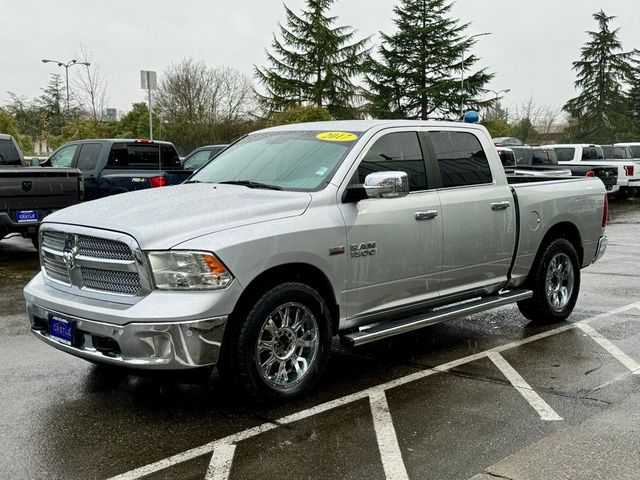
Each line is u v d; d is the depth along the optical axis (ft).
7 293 27.84
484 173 20.30
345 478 12.02
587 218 23.70
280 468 12.42
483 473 11.89
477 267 19.75
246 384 14.78
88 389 16.75
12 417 14.96
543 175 26.20
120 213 15.29
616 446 12.92
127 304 14.15
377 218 16.93
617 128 188.65
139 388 16.84
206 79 131.95
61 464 12.68
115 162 42.60
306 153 17.85
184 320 13.65
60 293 15.57
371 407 15.47
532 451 12.75
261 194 16.22
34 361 18.94
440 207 18.48
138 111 146.30
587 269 34.27
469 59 150.51
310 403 15.75
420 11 150.71
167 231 14.19
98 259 14.75
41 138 138.31
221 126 122.01
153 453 13.12
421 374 17.90
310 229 15.53
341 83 142.92
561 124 233.76
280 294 15.07
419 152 18.67
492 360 19.12
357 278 16.63
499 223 20.20
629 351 19.88
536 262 22.21
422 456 12.88
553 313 22.84
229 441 13.64
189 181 19.11
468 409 15.31
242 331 14.60
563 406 15.46
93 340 14.47
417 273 18.02
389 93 152.05
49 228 16.05
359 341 16.39
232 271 14.14
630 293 28.27
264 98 141.18
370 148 17.53
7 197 32.89
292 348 15.64
